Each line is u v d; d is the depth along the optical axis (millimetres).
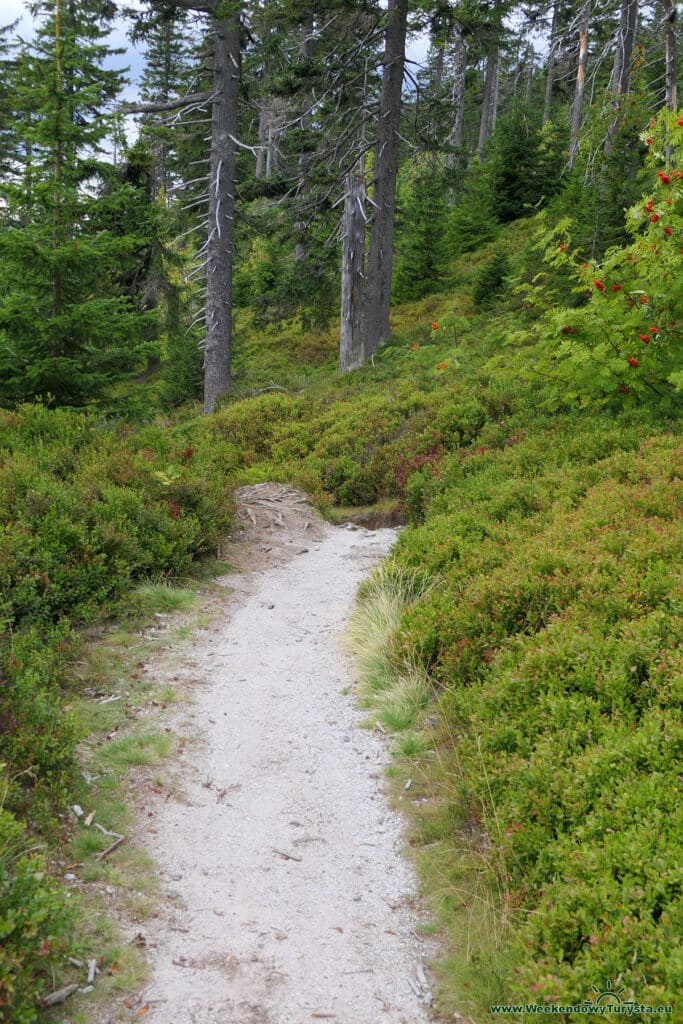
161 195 30406
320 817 4770
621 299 9914
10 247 13953
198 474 10438
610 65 35125
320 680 6625
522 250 24344
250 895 4078
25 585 6691
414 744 5402
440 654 6320
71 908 3547
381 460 13508
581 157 23406
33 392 14883
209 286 20922
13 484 8305
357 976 3547
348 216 23094
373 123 24500
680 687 4324
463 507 9555
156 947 3658
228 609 8203
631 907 3137
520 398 13508
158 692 6160
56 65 14625
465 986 3461
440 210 29828
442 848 4414
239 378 24062
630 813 3629
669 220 9578
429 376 17938
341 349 23781
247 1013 3318
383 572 8352
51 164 14758
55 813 4430
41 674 5590
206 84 21828
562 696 4742
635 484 7609
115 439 11906
